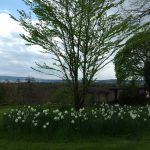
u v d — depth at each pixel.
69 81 14.10
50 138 11.15
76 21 13.16
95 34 13.27
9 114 12.74
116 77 25.80
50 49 13.55
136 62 25.89
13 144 10.52
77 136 11.15
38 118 11.75
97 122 11.40
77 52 13.45
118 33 13.43
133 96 26.97
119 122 11.60
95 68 13.71
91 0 13.10
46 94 27.61
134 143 10.50
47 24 13.29
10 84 28.61
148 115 12.71
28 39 13.47
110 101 26.55
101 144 10.39
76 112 12.36
